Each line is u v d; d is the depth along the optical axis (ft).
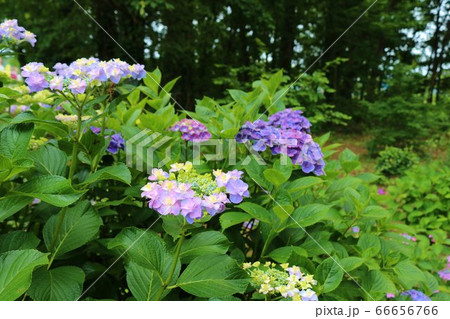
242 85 31.09
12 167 4.38
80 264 5.95
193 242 5.22
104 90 6.15
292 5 38.83
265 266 5.45
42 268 4.90
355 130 43.57
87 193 6.86
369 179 8.29
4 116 7.36
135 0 24.85
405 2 51.62
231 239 6.42
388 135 33.58
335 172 7.89
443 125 36.94
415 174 17.83
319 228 6.75
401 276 6.60
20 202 4.87
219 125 7.68
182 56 31.40
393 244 7.59
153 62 31.81
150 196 4.20
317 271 5.38
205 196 4.30
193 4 30.63
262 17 32.22
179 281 4.52
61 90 5.30
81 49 28.53
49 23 30.22
